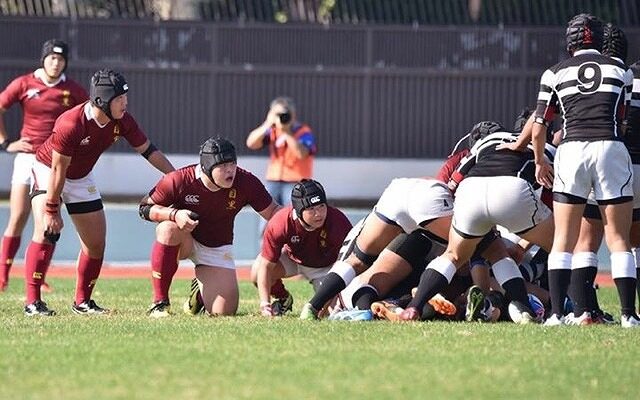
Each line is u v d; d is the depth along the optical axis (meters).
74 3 104.44
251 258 66.62
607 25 35.78
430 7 104.31
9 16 102.81
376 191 103.81
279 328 32.28
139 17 103.94
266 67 103.88
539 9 103.88
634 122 35.91
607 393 24.25
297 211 36.81
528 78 103.69
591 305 34.16
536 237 34.62
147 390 24.03
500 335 30.92
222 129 104.19
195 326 32.94
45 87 45.84
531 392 24.19
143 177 103.62
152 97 104.00
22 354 27.91
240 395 23.59
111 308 40.19
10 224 46.53
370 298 35.94
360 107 104.19
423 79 104.12
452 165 38.09
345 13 104.31
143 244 72.56
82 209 38.28
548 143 36.00
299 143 64.56
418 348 28.84
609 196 32.94
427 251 36.31
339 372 25.89
